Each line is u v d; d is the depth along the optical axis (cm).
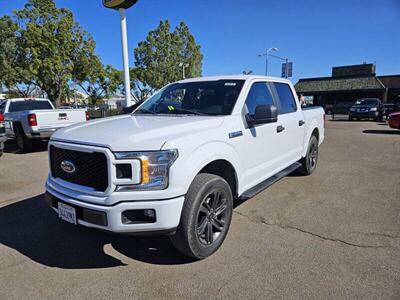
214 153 315
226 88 411
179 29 3697
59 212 306
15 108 1155
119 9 990
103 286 279
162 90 482
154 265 312
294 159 533
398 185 559
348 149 967
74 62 2888
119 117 397
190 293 267
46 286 280
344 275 287
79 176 290
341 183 575
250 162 387
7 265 315
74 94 3750
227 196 334
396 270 293
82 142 283
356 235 365
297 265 304
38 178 647
